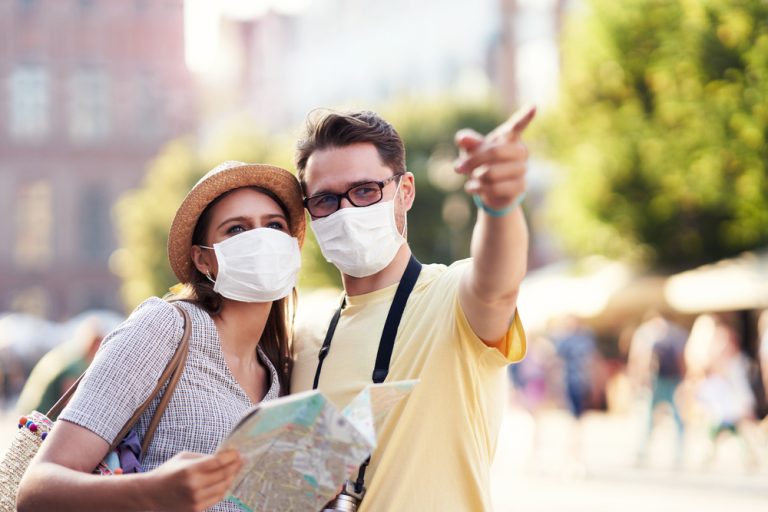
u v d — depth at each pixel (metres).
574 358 14.88
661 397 14.74
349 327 3.53
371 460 3.26
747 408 14.51
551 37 38.34
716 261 24.34
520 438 19.66
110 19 56.59
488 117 31.56
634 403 20.17
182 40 57.06
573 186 25.34
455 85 42.72
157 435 3.25
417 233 30.55
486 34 40.91
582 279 24.73
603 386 23.53
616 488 12.76
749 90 19.72
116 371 3.14
